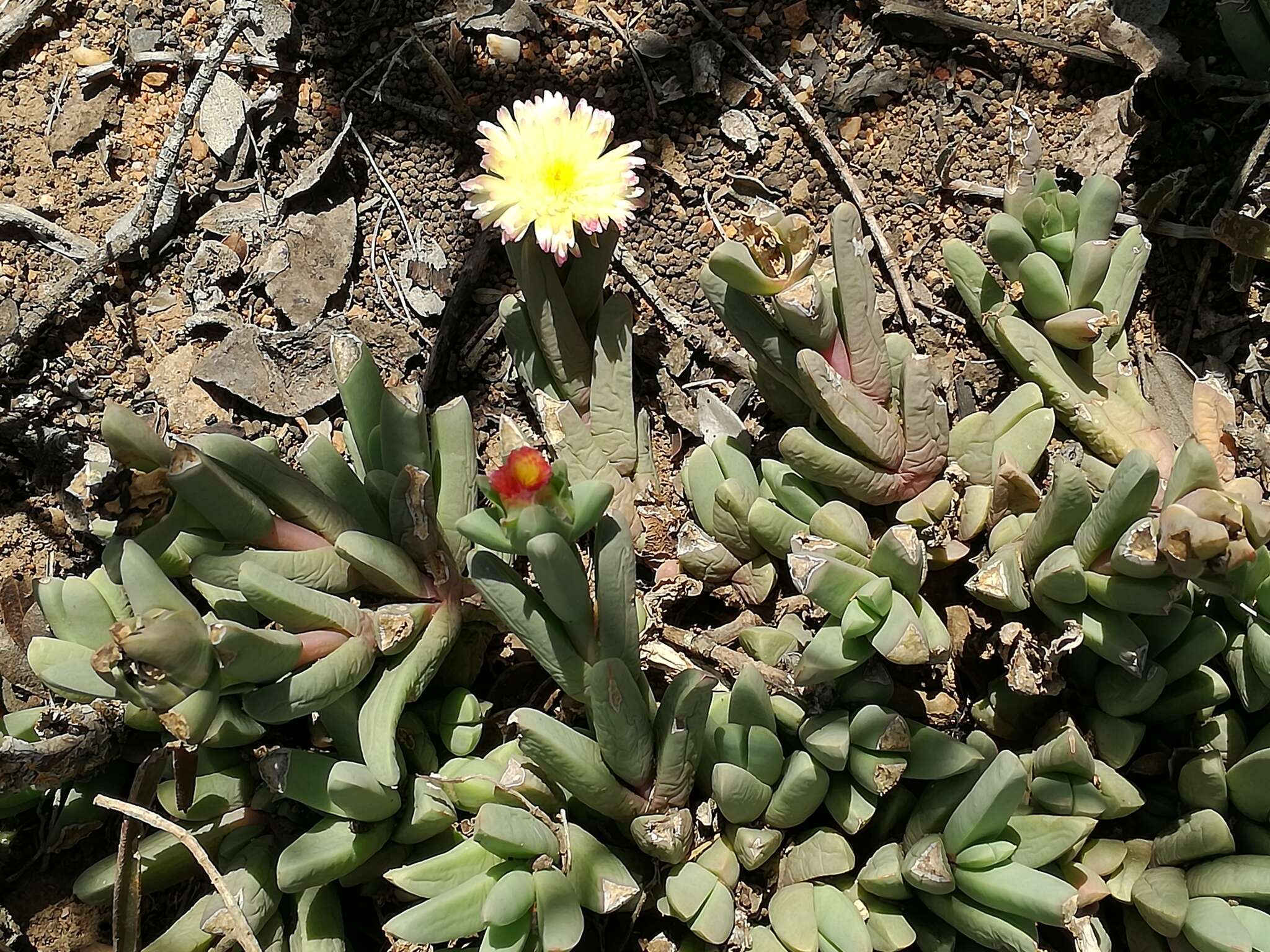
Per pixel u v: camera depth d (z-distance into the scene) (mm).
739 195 412
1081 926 320
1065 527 334
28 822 372
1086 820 328
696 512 372
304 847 327
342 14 422
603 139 350
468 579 354
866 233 406
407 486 336
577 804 348
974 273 381
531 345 372
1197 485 315
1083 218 367
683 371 402
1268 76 393
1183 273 398
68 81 421
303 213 416
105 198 417
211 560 331
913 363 352
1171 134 403
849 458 350
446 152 418
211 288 411
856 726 329
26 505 400
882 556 333
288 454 402
